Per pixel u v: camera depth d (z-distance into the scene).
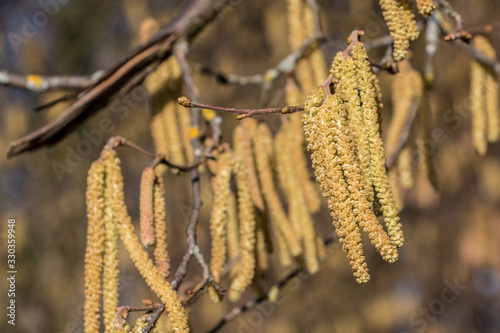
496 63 1.99
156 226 1.38
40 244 4.55
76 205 4.70
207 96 4.73
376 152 1.10
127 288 4.55
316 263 1.67
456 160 4.80
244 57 4.85
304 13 1.92
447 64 4.81
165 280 1.25
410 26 1.25
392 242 1.07
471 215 4.86
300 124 1.70
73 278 4.61
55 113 4.34
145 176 1.41
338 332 4.79
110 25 5.05
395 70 1.42
